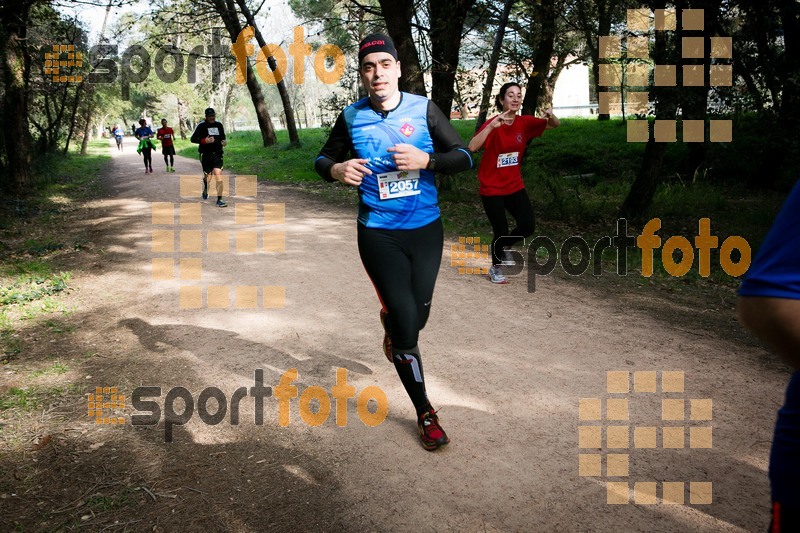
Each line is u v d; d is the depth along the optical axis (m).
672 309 5.49
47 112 23.89
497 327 5.02
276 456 3.21
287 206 11.62
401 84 11.80
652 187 9.74
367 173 2.98
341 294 5.97
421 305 3.22
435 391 3.88
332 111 16.58
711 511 2.65
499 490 2.85
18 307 5.90
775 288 1.12
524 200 6.27
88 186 17.00
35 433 3.51
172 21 19.89
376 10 14.38
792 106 9.10
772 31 9.64
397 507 2.76
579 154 17.61
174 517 2.75
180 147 36.88
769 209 10.77
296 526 2.66
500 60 14.72
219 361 4.47
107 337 5.05
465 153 3.02
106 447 3.35
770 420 3.42
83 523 2.72
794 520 1.27
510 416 3.54
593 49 16.20
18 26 14.58
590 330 4.92
